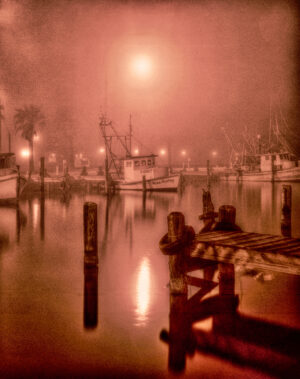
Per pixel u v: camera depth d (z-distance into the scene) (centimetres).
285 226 1055
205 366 379
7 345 431
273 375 362
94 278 655
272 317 494
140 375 364
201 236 559
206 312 506
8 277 758
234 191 3638
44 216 1928
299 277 679
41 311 545
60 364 385
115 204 2597
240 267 699
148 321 500
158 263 870
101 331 468
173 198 3106
